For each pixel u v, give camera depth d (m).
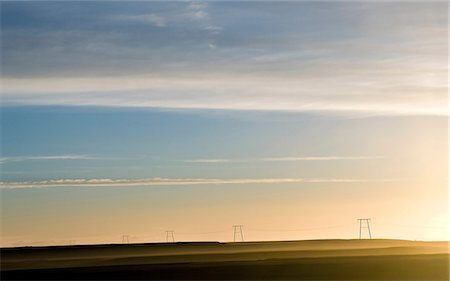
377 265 93.75
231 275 84.88
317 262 99.06
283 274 85.19
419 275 84.12
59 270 98.56
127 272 90.69
